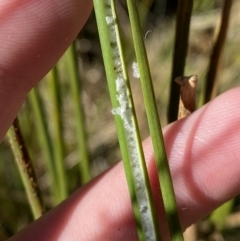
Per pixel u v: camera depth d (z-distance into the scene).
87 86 0.17
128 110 0.06
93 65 0.18
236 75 0.16
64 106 0.15
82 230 0.09
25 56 0.08
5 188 0.13
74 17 0.08
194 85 0.08
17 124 0.08
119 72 0.06
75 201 0.09
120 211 0.09
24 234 0.09
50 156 0.11
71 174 0.14
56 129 0.10
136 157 0.06
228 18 0.08
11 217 0.13
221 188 0.09
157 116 0.06
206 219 0.12
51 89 0.10
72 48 0.10
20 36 0.08
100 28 0.06
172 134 0.09
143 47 0.06
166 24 0.17
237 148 0.08
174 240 0.06
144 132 0.15
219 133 0.08
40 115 0.10
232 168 0.08
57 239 0.09
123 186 0.09
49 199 0.14
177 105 0.09
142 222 0.06
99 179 0.09
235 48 0.16
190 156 0.09
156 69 0.17
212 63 0.09
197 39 0.17
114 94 0.06
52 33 0.08
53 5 0.08
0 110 0.08
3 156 0.14
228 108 0.08
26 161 0.09
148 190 0.06
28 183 0.09
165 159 0.06
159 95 0.16
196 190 0.09
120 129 0.06
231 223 0.12
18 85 0.08
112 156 0.16
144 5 0.15
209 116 0.08
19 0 0.08
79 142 0.11
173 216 0.06
